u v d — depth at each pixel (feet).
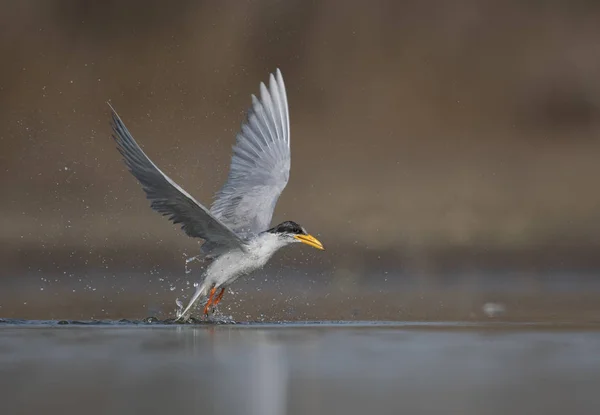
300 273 56.95
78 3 77.05
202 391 26.76
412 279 55.83
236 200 40.91
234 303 46.32
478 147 75.92
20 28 75.87
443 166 72.74
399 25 82.28
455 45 82.23
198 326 38.78
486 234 64.95
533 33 84.07
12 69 73.00
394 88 78.69
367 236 63.57
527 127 78.95
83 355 31.63
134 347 33.19
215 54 74.59
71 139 66.54
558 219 66.74
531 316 42.24
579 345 33.91
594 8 85.15
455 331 37.14
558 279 56.24
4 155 65.16
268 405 25.32
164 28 75.97
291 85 76.59
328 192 68.23
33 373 28.91
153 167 33.71
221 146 66.03
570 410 24.95
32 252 56.95
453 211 67.72
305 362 30.68
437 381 28.12
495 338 35.27
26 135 66.80
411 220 66.13
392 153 73.67
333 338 35.29
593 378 28.60
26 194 61.82
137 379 28.19
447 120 78.07
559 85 81.46
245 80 74.23
